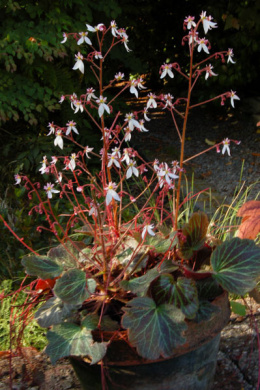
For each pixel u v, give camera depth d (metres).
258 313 2.41
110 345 1.50
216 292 1.62
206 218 1.62
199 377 1.66
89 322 1.49
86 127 5.07
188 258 1.63
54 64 4.85
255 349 2.17
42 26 4.26
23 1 4.27
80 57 1.58
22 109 4.16
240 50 6.09
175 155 5.48
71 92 4.63
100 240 1.75
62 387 2.01
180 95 7.52
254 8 5.69
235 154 5.43
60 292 1.48
